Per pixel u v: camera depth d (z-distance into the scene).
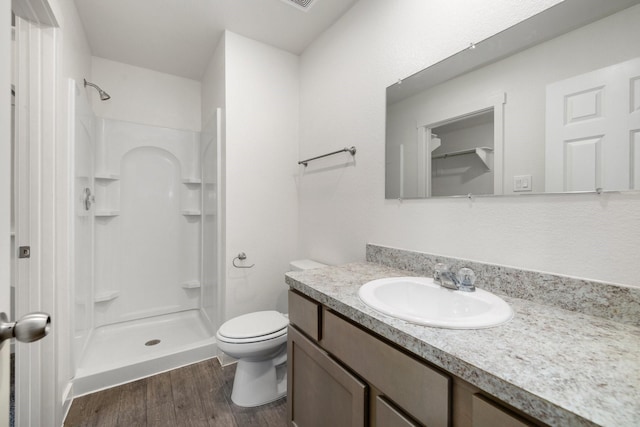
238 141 2.01
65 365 1.51
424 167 1.29
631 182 0.75
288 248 2.24
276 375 1.68
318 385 1.05
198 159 2.70
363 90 1.63
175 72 2.60
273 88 2.16
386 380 0.75
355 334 0.86
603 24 0.79
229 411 1.49
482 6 1.08
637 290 0.73
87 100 1.94
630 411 0.42
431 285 1.06
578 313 0.82
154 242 2.53
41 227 1.25
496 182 1.03
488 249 1.06
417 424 0.68
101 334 2.25
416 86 1.33
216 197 2.12
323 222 1.98
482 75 1.08
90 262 2.07
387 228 1.48
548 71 0.90
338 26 1.84
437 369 0.64
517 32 0.98
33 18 1.23
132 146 2.42
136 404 1.53
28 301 1.22
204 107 2.59
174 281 2.61
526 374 0.51
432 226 1.26
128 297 2.42
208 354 2.00
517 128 0.98
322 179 1.99
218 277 2.09
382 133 1.51
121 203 2.39
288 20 1.87
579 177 0.84
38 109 1.25
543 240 0.92
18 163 1.22
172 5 1.74
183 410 1.50
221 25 1.93
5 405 0.51
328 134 1.92
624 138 0.76
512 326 0.73
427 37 1.28
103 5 1.73
